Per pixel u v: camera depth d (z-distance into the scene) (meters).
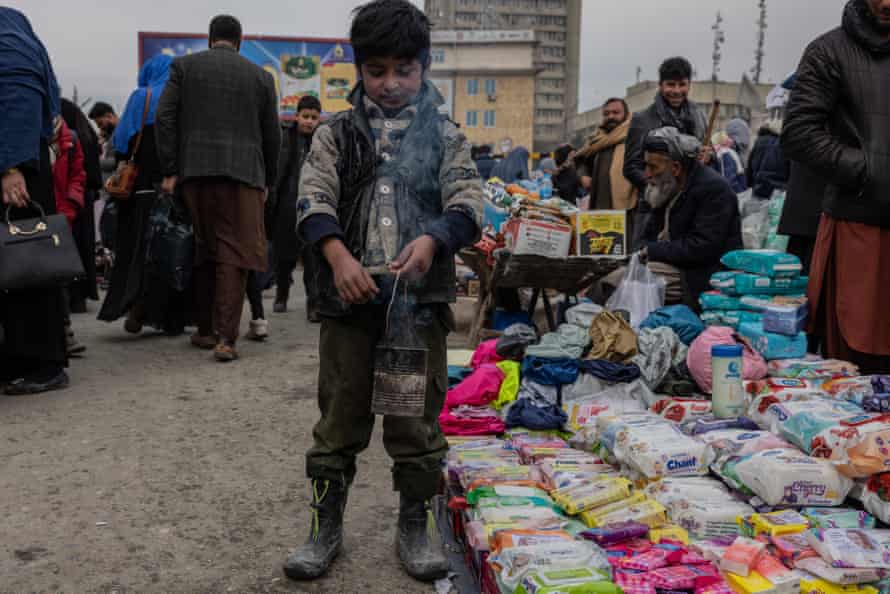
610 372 3.45
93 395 4.16
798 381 3.02
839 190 3.29
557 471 2.64
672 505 2.36
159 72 5.84
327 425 2.23
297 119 6.92
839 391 2.93
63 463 3.14
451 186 2.12
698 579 1.97
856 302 3.24
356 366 2.18
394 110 2.14
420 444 2.24
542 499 2.42
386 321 2.08
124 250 5.76
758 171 6.46
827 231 3.39
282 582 2.22
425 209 2.13
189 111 4.81
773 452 2.39
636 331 3.84
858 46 3.17
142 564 2.31
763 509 2.31
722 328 3.56
